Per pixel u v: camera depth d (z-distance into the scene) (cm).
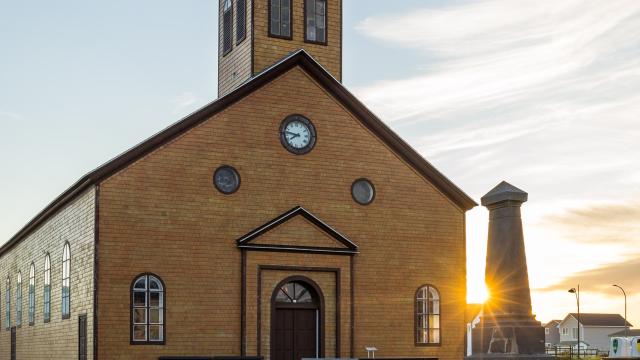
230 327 2698
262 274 2766
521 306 2517
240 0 3183
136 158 2641
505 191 2558
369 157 3002
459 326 3059
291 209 2844
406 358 2797
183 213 2684
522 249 2553
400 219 3017
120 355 2539
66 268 2942
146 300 2603
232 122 2800
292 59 2908
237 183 2778
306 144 2911
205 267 2691
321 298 2844
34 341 3512
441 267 3061
